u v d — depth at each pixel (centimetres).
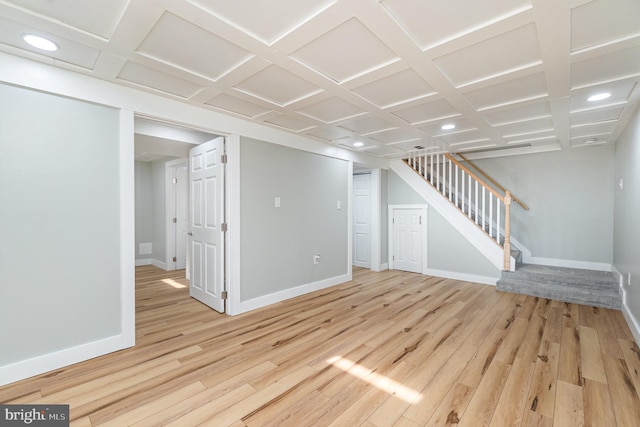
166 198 568
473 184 555
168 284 464
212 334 277
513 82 233
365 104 280
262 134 351
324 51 193
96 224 233
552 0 144
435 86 240
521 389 193
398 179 580
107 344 238
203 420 163
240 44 185
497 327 296
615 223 420
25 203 203
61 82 215
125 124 246
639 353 240
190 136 371
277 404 178
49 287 212
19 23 163
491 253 467
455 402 180
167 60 205
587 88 240
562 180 488
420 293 417
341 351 245
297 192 402
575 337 271
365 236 606
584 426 159
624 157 355
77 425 159
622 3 145
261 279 356
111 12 156
